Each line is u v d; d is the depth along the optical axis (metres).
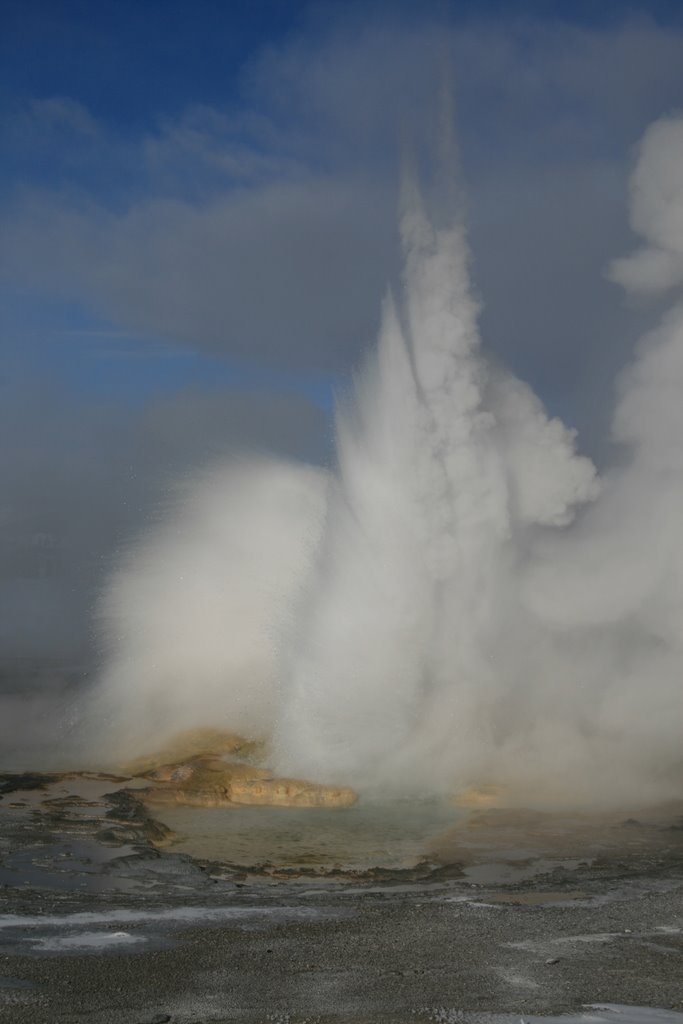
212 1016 8.64
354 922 11.80
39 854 15.39
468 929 11.52
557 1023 8.38
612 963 10.28
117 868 14.84
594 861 16.41
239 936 11.09
